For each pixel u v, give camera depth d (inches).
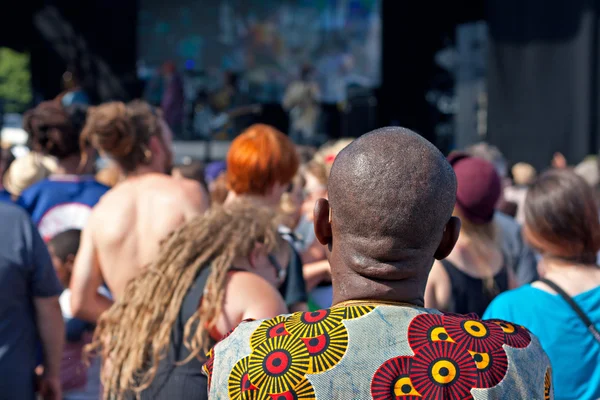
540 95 404.8
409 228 45.3
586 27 390.6
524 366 44.8
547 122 404.5
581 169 210.8
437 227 46.2
